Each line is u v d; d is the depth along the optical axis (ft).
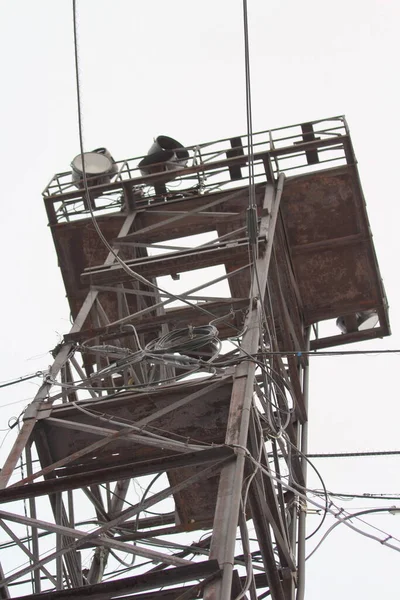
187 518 80.43
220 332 96.17
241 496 56.29
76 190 106.22
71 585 68.59
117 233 105.81
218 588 46.83
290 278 103.04
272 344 82.28
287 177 104.06
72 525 68.59
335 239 106.73
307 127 106.73
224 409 69.10
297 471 86.22
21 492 57.26
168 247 95.91
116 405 70.13
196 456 56.03
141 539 72.69
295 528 79.51
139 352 73.31
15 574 54.95
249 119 70.28
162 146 111.45
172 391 68.85
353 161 103.19
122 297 92.94
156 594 50.60
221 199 101.55
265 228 88.74
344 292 109.91
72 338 78.69
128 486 84.69
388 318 111.45
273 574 63.52
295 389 94.17
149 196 107.34
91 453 71.05
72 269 107.04
